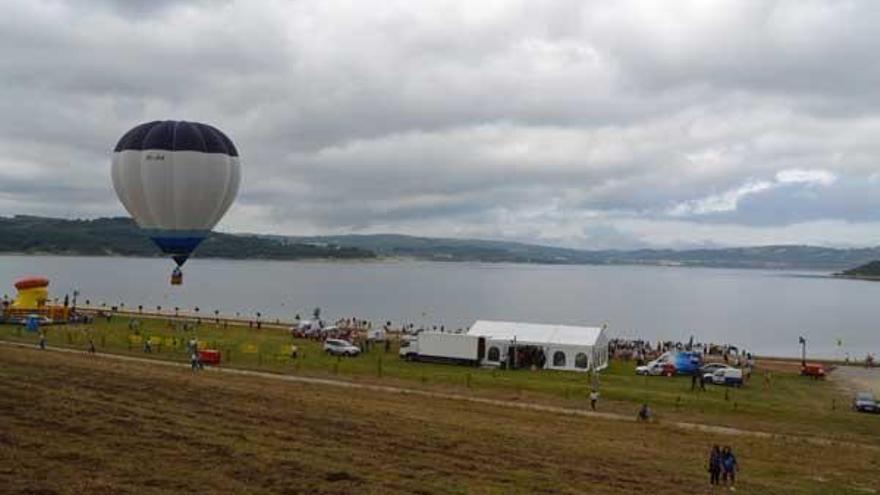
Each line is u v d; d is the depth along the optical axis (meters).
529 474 30.00
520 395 55.53
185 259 50.81
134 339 76.88
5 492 22.09
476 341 71.88
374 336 88.44
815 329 179.75
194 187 48.50
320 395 47.41
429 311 199.88
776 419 51.50
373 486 26.16
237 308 186.62
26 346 67.56
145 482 24.42
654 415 49.88
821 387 71.75
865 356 119.75
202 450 29.06
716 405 55.25
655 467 33.69
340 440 33.03
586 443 38.00
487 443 35.12
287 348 77.25
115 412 34.38
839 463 38.19
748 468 35.34
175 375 51.09
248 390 45.44
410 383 59.03
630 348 90.56
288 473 26.89
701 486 30.84
